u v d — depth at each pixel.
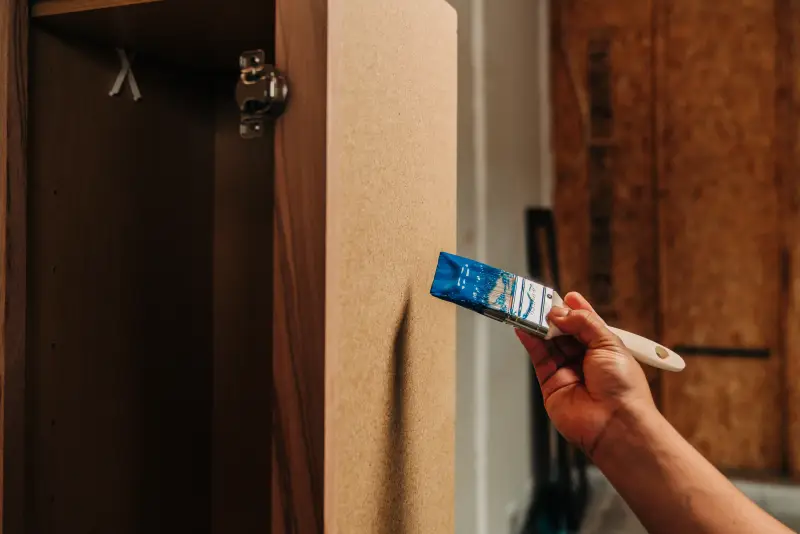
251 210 0.72
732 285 2.17
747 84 2.14
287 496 0.38
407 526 0.54
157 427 0.66
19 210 0.48
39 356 0.52
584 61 2.27
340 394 0.40
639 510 0.40
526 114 1.94
